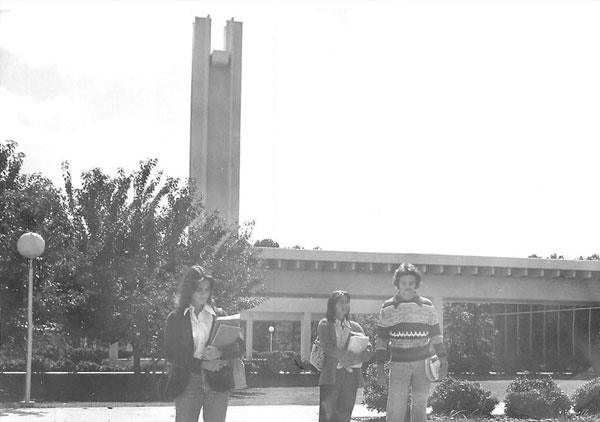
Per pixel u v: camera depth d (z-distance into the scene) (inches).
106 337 847.7
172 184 892.0
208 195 1879.9
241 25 1990.7
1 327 682.8
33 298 673.6
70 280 815.1
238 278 936.3
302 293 1397.6
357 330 274.5
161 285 837.2
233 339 217.8
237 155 1909.4
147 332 841.5
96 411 407.2
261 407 454.3
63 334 826.2
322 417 269.0
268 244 1406.3
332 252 1380.4
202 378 215.9
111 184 869.2
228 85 1957.4
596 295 1446.9
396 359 269.3
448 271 1423.5
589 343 1405.0
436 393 446.9
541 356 1380.4
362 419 427.8
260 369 1146.7
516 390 450.9
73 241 802.8
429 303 271.6
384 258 1395.2
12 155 703.1
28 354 508.4
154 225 863.7
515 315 1435.8
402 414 268.8
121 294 825.5
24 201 679.7
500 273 1433.3
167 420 364.8
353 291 1407.5
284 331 1701.5
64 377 1026.7
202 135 1879.9
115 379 989.8
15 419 366.3
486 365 1298.0
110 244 839.1
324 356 270.5
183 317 217.2
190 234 907.4
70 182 866.8
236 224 1027.9
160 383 224.2
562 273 1441.9
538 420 426.3
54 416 380.8
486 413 444.1
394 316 270.1
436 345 269.1
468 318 1409.9
